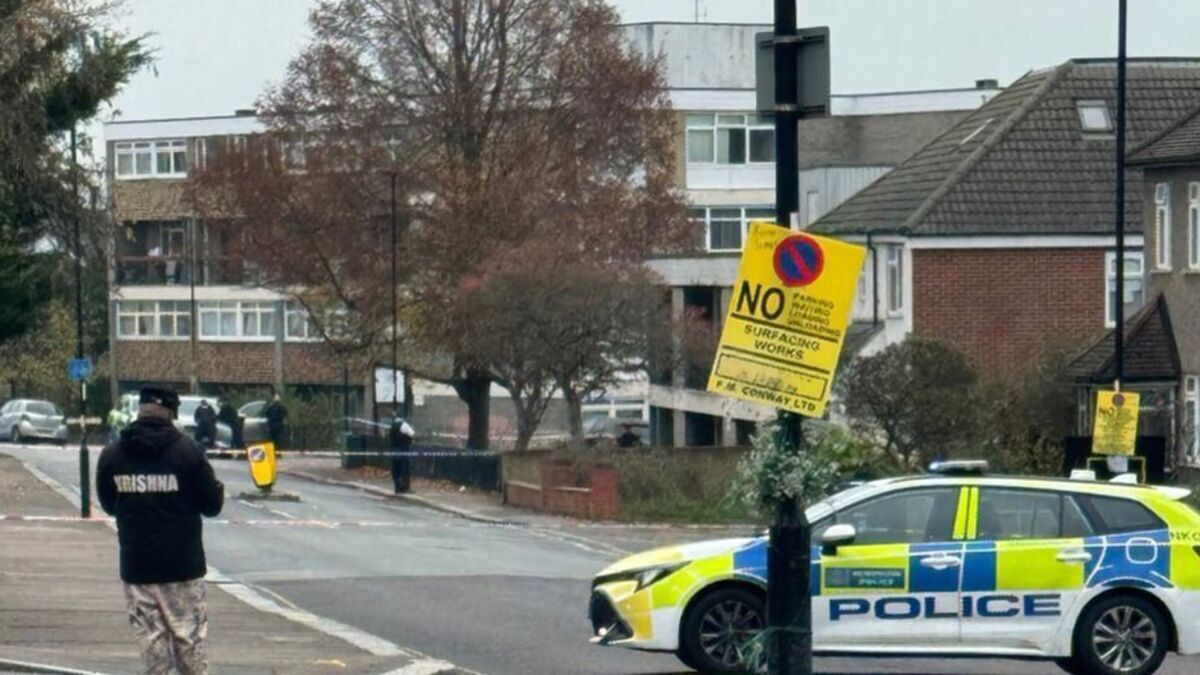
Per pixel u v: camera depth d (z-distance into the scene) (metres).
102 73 133.75
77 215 136.75
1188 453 123.19
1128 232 146.88
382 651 53.78
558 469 130.50
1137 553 50.97
